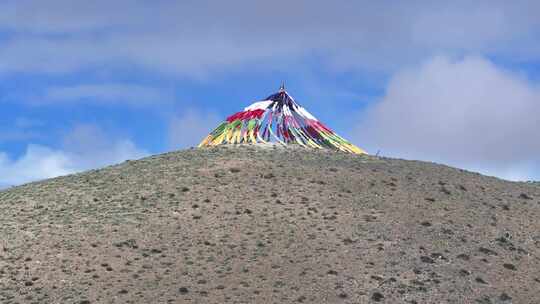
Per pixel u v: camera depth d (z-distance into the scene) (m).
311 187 67.75
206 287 53.78
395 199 66.81
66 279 54.62
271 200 65.62
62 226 61.66
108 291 53.28
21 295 52.69
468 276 57.19
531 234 64.25
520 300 55.19
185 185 68.25
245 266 56.44
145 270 55.97
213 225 61.97
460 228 63.47
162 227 61.59
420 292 54.75
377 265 57.38
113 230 60.94
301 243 59.62
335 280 55.12
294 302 52.31
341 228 61.84
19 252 57.62
